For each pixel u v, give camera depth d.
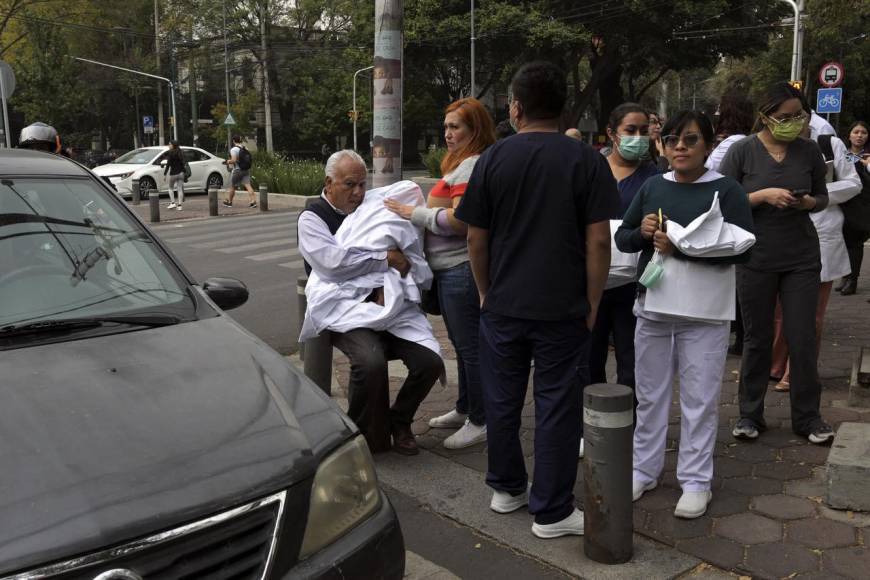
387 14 6.23
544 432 3.40
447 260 4.38
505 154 3.30
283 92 56.72
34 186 3.30
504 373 3.52
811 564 3.17
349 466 2.39
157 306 3.04
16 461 2.01
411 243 4.34
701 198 3.55
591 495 3.22
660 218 3.53
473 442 4.60
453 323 4.46
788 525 3.49
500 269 3.36
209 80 58.84
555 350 3.32
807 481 3.91
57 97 41.44
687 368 3.62
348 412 4.48
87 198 3.40
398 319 4.40
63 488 1.94
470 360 4.49
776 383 5.46
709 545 3.36
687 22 35.75
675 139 3.53
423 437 4.79
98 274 3.10
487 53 38.12
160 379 2.47
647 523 3.57
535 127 3.36
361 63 49.00
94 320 2.86
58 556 1.79
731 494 3.80
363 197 4.43
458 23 35.69
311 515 2.21
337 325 4.31
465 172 4.18
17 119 44.97
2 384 2.35
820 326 5.30
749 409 4.42
